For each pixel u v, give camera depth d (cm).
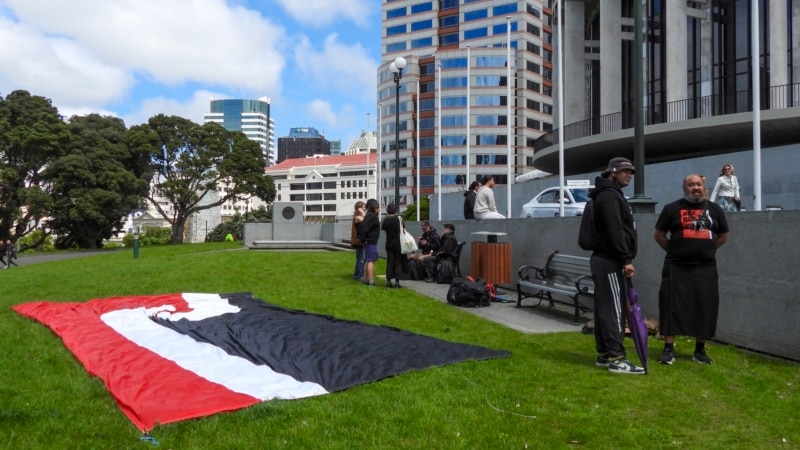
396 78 2122
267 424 463
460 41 9312
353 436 443
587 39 4178
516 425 467
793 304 677
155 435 445
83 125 5622
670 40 3014
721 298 775
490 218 1434
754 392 557
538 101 8862
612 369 622
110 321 899
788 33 2912
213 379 584
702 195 654
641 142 1071
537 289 1085
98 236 5791
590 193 654
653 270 876
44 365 668
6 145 4878
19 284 1445
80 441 441
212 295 1149
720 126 2702
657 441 439
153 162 6088
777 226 697
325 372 605
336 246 2716
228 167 6000
